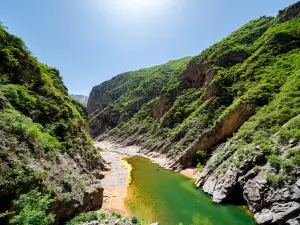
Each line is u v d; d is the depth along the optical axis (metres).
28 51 29.20
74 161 24.52
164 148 53.28
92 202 22.44
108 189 31.06
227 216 21.86
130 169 43.34
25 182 14.38
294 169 19.00
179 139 50.81
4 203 13.01
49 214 14.55
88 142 38.28
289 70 38.97
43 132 22.91
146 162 50.31
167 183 33.66
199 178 32.53
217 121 41.28
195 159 41.06
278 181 19.34
